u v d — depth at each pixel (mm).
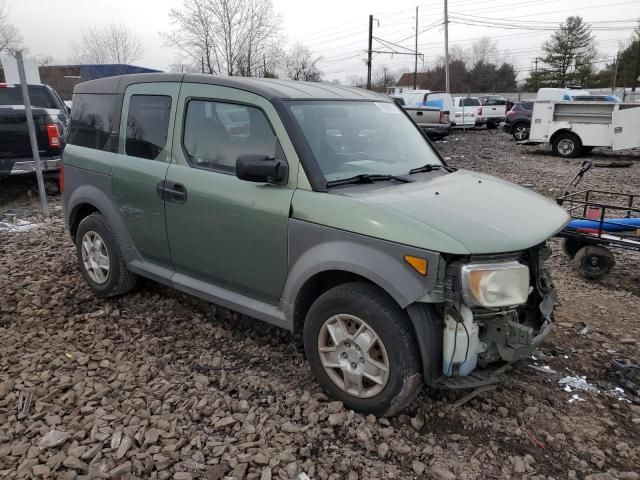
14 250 6398
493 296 2783
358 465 2791
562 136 17125
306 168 3309
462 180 3814
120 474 2662
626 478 2762
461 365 2920
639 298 5207
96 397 3295
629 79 68688
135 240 4438
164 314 4594
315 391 3451
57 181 10219
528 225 3139
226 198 3625
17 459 2771
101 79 4855
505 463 2848
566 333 4387
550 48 78312
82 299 4852
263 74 35375
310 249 3223
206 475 2672
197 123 3941
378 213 2988
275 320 3533
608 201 9734
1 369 3641
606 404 3426
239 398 3367
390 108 4402
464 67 83875
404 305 2828
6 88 10570
